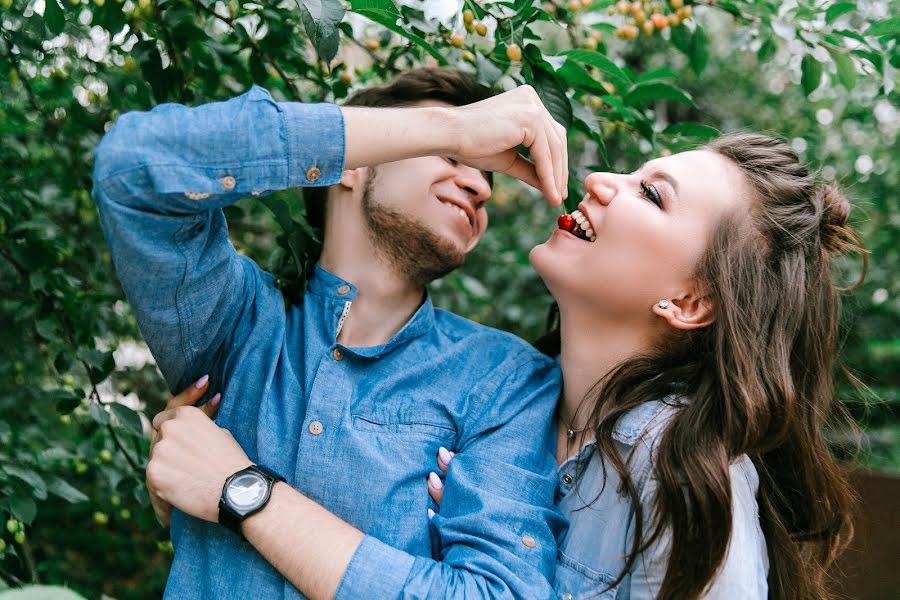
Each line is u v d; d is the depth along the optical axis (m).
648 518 1.23
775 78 4.40
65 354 1.81
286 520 1.12
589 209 1.32
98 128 2.00
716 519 1.16
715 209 1.28
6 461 1.74
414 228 1.37
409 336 1.40
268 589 1.16
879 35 1.67
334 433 1.23
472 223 1.48
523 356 1.45
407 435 1.28
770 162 1.36
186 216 1.08
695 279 1.28
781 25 1.72
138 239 1.06
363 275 1.41
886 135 4.26
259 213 2.24
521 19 1.38
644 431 1.24
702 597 1.16
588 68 1.75
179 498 1.16
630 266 1.26
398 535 1.19
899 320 5.45
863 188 4.52
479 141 1.17
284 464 1.23
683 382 1.31
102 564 3.07
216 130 1.05
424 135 1.14
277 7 1.68
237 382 1.30
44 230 1.94
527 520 1.19
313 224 1.61
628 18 1.77
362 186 1.40
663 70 1.52
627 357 1.33
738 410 1.24
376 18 1.31
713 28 4.44
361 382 1.33
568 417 1.40
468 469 1.25
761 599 1.23
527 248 4.00
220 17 1.63
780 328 1.30
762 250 1.31
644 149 1.79
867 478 2.33
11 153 2.05
